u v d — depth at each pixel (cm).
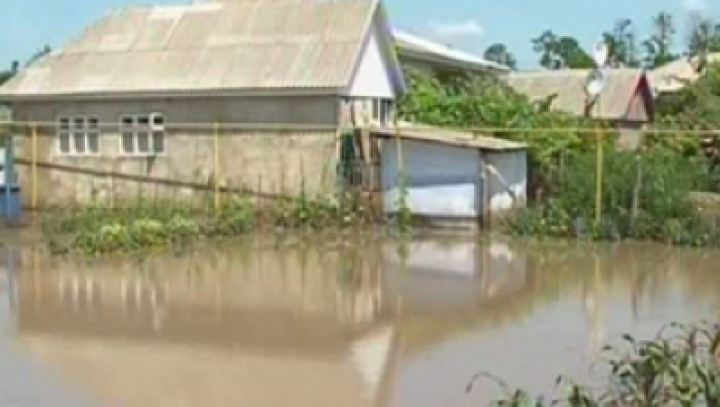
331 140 2370
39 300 1444
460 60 3334
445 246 2033
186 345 1168
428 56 3188
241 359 1098
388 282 1616
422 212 2291
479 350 1131
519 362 1068
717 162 2489
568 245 2020
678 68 5116
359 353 1126
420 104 2772
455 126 2675
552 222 2125
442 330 1248
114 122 2580
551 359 1077
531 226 2148
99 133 2589
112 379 1017
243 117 2458
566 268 1747
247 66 2483
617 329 1233
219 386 990
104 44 2733
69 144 2623
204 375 1032
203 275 1675
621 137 3144
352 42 2456
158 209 2222
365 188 2331
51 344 1173
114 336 1215
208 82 2466
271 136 2417
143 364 1078
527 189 2361
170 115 2525
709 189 2273
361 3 2577
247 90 2412
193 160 2495
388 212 2314
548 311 1363
